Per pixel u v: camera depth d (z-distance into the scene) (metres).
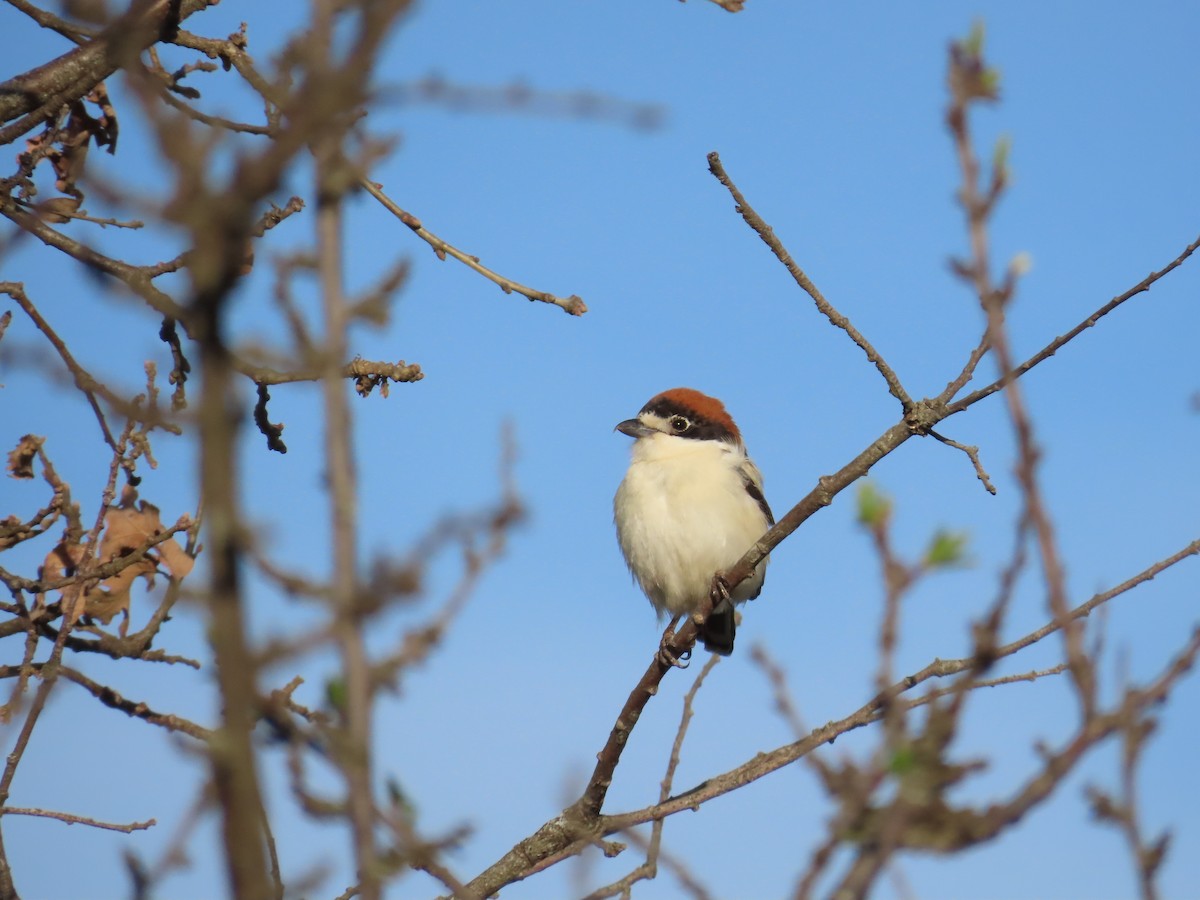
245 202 3.21
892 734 4.15
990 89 5.06
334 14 3.37
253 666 3.31
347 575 3.81
